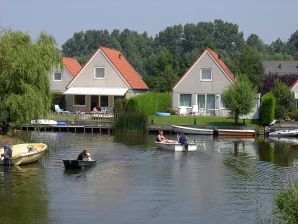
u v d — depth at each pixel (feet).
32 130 314.35
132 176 177.78
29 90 227.40
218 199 148.15
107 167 193.88
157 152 230.89
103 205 141.49
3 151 198.29
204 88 359.46
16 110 226.38
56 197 148.97
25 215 132.16
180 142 236.43
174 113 355.36
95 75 380.78
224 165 200.23
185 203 143.95
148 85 438.40
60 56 248.73
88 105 381.81
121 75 376.68
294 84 363.76
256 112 322.75
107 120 329.11
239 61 429.38
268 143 267.80
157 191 156.97
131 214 133.80
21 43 233.76
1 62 228.63
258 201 146.10
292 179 174.19
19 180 169.48
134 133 304.71
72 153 224.53
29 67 228.43
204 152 233.35
